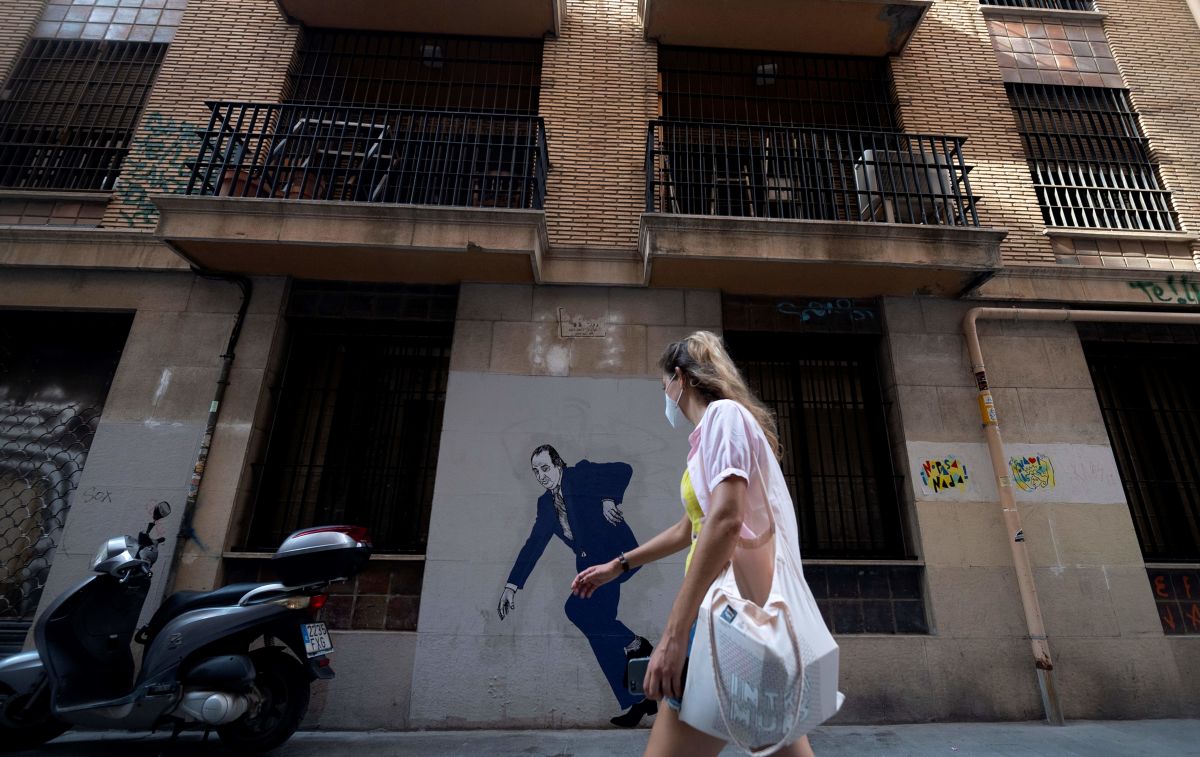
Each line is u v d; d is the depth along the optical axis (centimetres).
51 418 568
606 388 559
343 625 496
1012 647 502
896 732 451
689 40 739
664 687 132
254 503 529
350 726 457
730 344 614
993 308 603
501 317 581
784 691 122
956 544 529
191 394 542
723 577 139
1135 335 629
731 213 618
